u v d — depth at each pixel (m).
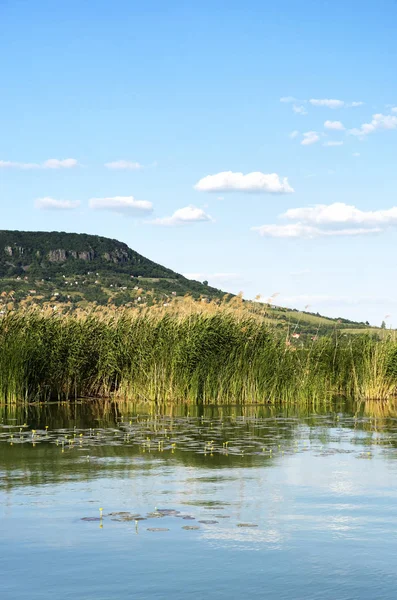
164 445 18.09
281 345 30.47
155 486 13.41
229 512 11.62
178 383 28.91
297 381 30.06
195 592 8.35
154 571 8.98
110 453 16.81
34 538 10.17
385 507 12.06
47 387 29.00
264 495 12.83
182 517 11.28
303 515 11.52
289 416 24.94
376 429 21.75
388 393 32.75
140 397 29.14
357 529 10.78
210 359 29.11
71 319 30.47
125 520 11.09
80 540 10.09
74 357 29.17
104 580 8.69
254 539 10.24
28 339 28.09
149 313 30.97
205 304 30.92
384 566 9.23
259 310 31.61
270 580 8.73
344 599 8.17
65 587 8.47
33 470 14.75
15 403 27.34
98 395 30.75
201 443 18.48
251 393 29.50
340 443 18.97
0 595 8.24
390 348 33.06
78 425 21.55
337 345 33.31
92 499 12.37
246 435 20.06
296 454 17.17
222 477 14.34
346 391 33.47
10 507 11.82
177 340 29.47
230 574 8.91
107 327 30.86
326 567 9.17
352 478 14.41
